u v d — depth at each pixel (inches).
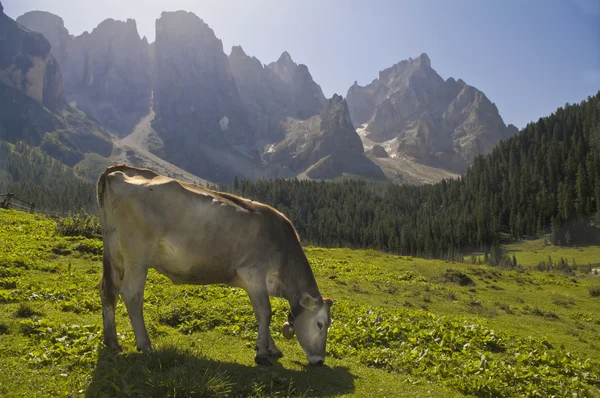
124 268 297.6
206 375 249.4
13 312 349.4
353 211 6397.6
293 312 328.5
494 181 7199.8
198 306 436.5
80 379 243.1
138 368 257.0
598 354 575.5
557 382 363.9
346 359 361.4
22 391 221.0
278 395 253.3
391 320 491.2
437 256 5132.9
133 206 292.2
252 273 312.7
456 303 830.5
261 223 321.7
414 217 6594.5
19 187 6904.5
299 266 333.7
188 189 309.6
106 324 297.3
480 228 5531.5
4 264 523.2
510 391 333.1
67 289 453.4
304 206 6702.8
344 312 517.7
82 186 7229.3
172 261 306.3
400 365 360.2
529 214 5959.6
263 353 305.7
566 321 809.5
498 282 1198.9
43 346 281.1
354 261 1218.0
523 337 561.9
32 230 820.0
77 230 818.2
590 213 5605.3
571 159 6643.7
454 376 348.2
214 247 306.3
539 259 4729.3
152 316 397.4
